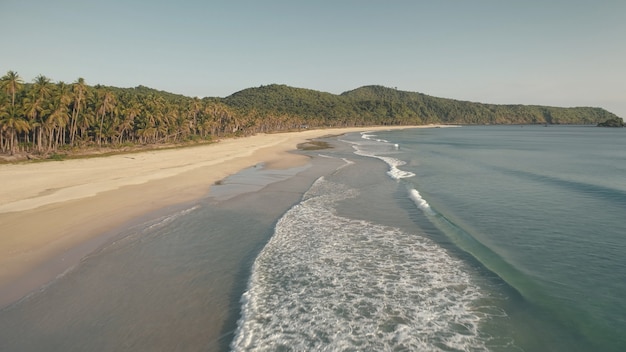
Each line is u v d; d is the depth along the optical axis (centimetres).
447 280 1320
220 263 1471
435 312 1110
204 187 2923
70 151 5203
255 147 7300
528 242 1697
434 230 1889
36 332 992
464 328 1030
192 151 6053
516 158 5450
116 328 1016
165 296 1198
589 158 5422
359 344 955
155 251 1580
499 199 2572
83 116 5769
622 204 2388
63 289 1223
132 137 7112
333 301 1172
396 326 1037
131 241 1683
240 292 1236
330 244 1686
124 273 1359
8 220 1869
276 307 1132
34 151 4981
